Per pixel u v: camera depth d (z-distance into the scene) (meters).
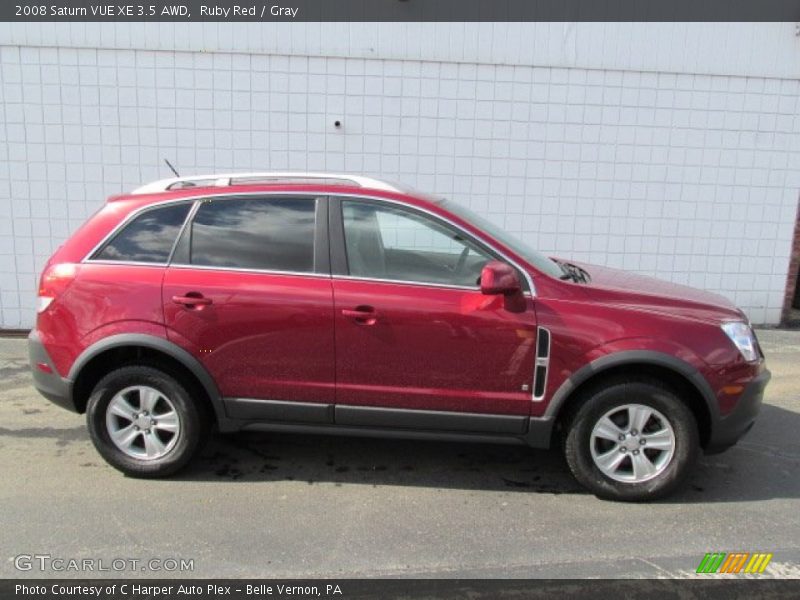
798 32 7.46
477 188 7.61
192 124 7.29
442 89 7.37
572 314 3.60
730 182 7.77
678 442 3.63
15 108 7.12
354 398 3.73
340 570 3.05
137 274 3.77
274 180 4.05
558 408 3.64
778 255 7.99
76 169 7.28
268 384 3.75
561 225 7.74
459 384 3.67
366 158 7.48
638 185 7.71
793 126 7.67
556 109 7.48
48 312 3.86
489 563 3.11
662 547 3.27
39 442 4.48
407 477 4.04
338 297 3.65
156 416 3.90
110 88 7.16
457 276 3.73
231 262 3.77
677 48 7.43
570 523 3.49
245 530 3.38
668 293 3.93
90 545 3.22
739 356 3.63
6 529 3.35
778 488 3.95
